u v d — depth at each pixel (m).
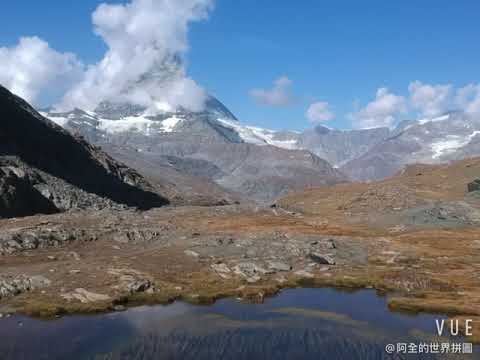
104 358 41.72
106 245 84.75
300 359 42.41
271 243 91.12
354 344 46.25
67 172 198.50
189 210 160.50
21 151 180.50
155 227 102.31
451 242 107.31
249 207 170.00
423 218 144.88
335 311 57.00
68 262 70.50
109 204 172.12
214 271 72.69
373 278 72.62
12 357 41.31
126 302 58.06
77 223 98.38
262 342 46.25
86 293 57.97
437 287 68.88
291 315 55.16
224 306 58.16
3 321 49.59
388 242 102.44
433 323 52.72
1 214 128.38
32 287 59.03
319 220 152.12
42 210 145.50
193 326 50.28
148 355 42.56
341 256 86.94
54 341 44.97
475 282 71.88
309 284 71.12
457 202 157.00
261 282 69.50
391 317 54.97
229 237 94.38
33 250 76.56
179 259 77.44
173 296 60.50
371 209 172.50
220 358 42.28
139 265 71.88
